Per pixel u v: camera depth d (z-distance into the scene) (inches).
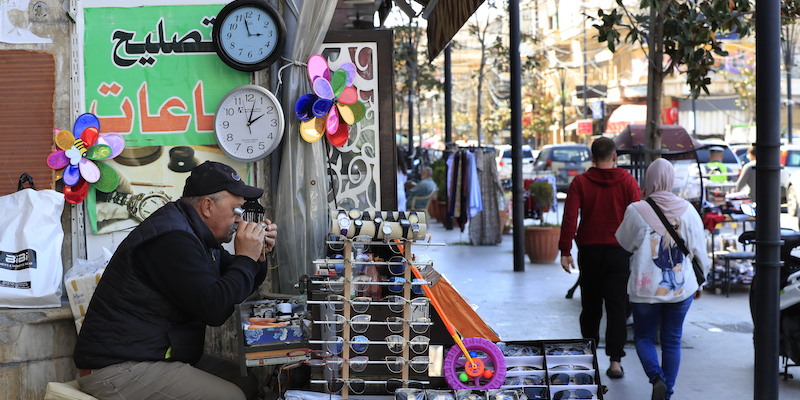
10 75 217.5
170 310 159.6
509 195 674.2
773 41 173.0
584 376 180.5
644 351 204.7
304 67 224.8
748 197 438.0
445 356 174.1
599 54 1955.0
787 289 230.4
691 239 201.3
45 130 216.8
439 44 241.1
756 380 182.2
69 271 198.5
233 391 164.4
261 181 222.7
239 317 163.2
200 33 220.7
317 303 168.4
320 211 224.5
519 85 453.4
